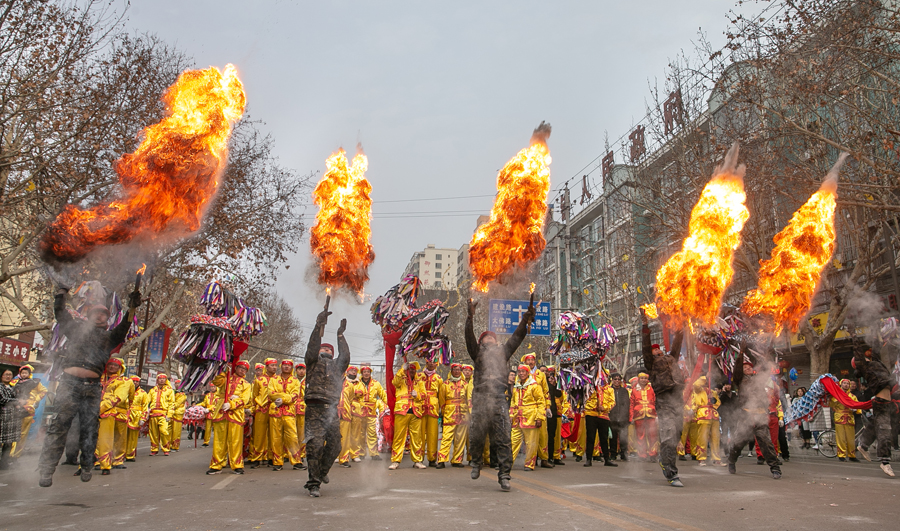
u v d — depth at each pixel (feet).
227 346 34.17
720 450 43.39
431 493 24.00
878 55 45.01
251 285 73.77
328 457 24.23
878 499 22.13
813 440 53.83
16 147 51.31
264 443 38.78
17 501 22.20
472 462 26.63
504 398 25.45
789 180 51.16
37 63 49.24
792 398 54.95
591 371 39.63
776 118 56.24
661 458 26.71
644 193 69.51
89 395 23.41
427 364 38.29
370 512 19.47
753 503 21.18
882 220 48.67
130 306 23.98
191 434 89.10
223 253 69.46
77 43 50.83
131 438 42.19
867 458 40.70
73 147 53.31
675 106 63.21
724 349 33.45
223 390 34.35
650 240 81.56
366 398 40.60
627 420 41.68
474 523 17.51
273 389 36.70
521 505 20.76
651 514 18.90
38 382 39.24
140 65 57.98
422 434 37.35
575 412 40.70
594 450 43.55
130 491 25.20
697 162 60.54
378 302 33.24
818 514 18.90
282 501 22.06
